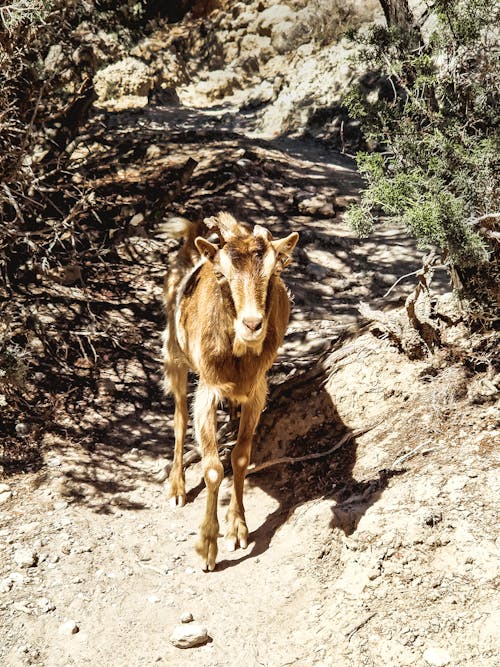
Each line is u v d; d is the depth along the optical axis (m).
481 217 5.00
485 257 4.98
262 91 17.23
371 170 5.54
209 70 19.36
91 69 8.76
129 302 8.36
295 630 4.31
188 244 5.78
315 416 6.09
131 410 6.80
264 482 5.78
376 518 4.69
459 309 5.99
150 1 20.73
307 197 10.82
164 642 4.38
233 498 5.24
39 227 8.74
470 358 5.71
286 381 6.42
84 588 4.78
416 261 9.12
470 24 5.49
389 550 4.45
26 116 7.86
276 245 4.45
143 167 12.15
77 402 6.79
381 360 6.14
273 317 4.81
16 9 6.02
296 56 17.98
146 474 6.02
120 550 5.15
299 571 4.68
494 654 3.75
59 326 7.70
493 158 5.21
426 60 5.62
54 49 8.24
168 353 5.79
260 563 4.89
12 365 6.40
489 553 4.19
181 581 4.87
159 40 20.19
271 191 11.27
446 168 5.27
